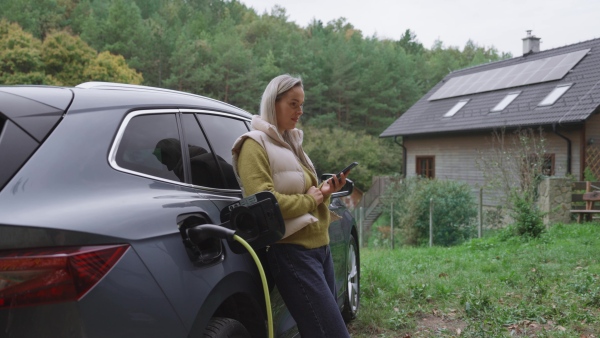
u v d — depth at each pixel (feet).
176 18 306.76
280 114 8.52
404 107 223.71
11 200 5.64
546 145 59.67
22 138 6.15
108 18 207.72
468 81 85.97
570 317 15.38
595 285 18.69
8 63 115.96
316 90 202.90
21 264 5.28
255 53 252.62
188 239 6.91
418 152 84.23
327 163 155.22
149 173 7.34
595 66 64.39
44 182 5.98
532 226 35.24
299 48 244.22
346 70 214.48
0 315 5.24
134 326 5.88
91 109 7.09
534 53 81.46
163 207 6.88
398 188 62.64
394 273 23.21
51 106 6.73
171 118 8.39
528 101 66.69
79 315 5.42
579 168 57.16
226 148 9.43
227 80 196.54
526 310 16.05
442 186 55.16
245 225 7.52
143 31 203.92
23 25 201.46
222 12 388.57
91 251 5.64
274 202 7.48
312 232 8.34
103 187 6.49
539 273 21.34
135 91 8.25
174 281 6.46
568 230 37.24
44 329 5.29
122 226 6.08
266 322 8.74
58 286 5.35
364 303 16.99
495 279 21.07
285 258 8.14
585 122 56.75
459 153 74.90
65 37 125.18
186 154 8.30
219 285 7.29
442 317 16.12
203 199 7.93
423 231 54.24
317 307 8.05
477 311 15.89
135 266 6.02
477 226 51.19
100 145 6.80
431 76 271.69
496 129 66.74
